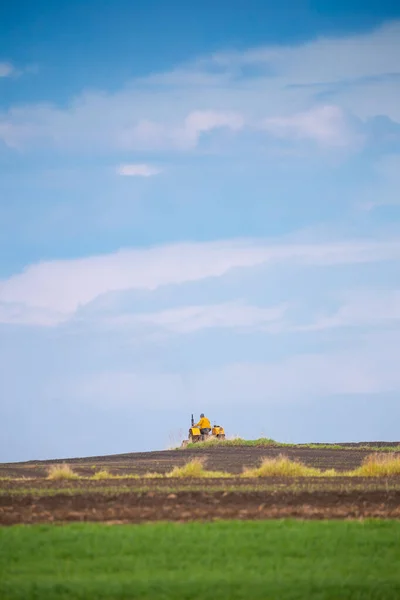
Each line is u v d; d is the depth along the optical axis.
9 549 54.88
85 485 85.25
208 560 52.84
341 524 62.34
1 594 46.22
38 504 71.12
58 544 56.03
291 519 64.81
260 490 78.81
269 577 49.34
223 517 66.00
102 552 54.38
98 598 45.78
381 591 47.19
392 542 56.97
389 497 75.56
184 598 45.91
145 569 51.09
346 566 52.00
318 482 88.81
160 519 65.19
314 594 46.53
